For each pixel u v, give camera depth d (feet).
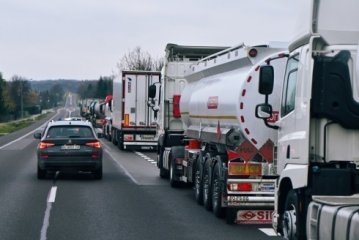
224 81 66.69
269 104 56.85
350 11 44.70
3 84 611.88
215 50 108.78
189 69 86.99
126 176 112.47
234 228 60.13
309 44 44.09
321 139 43.75
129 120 184.24
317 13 44.73
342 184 42.93
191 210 71.72
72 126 103.55
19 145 225.97
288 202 46.73
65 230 58.80
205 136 72.33
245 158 60.29
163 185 98.22
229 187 60.23
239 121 59.06
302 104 44.96
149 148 189.88
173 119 104.83
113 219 65.21
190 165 82.17
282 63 57.67
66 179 105.29
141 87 184.03
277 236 55.77
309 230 41.98
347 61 43.34
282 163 49.03
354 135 43.83
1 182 99.86
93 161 101.96
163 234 56.85
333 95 43.21
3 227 60.03
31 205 74.69
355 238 35.12
